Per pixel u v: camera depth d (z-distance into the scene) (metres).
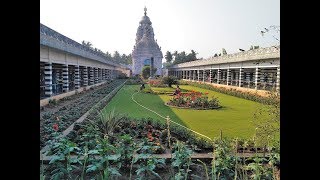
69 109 12.27
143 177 3.99
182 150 4.09
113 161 4.31
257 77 20.58
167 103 15.73
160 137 6.77
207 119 10.83
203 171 4.30
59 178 3.74
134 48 62.56
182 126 9.13
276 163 3.91
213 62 31.56
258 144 4.84
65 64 18.03
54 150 4.67
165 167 4.46
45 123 8.17
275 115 4.75
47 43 12.76
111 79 45.41
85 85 25.33
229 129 8.77
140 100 17.84
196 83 35.75
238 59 23.39
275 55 16.73
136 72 61.84
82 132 7.04
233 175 3.77
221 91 25.50
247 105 15.88
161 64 62.62
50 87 14.33
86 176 4.05
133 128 7.85
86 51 22.80
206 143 5.89
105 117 6.96
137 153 4.97
